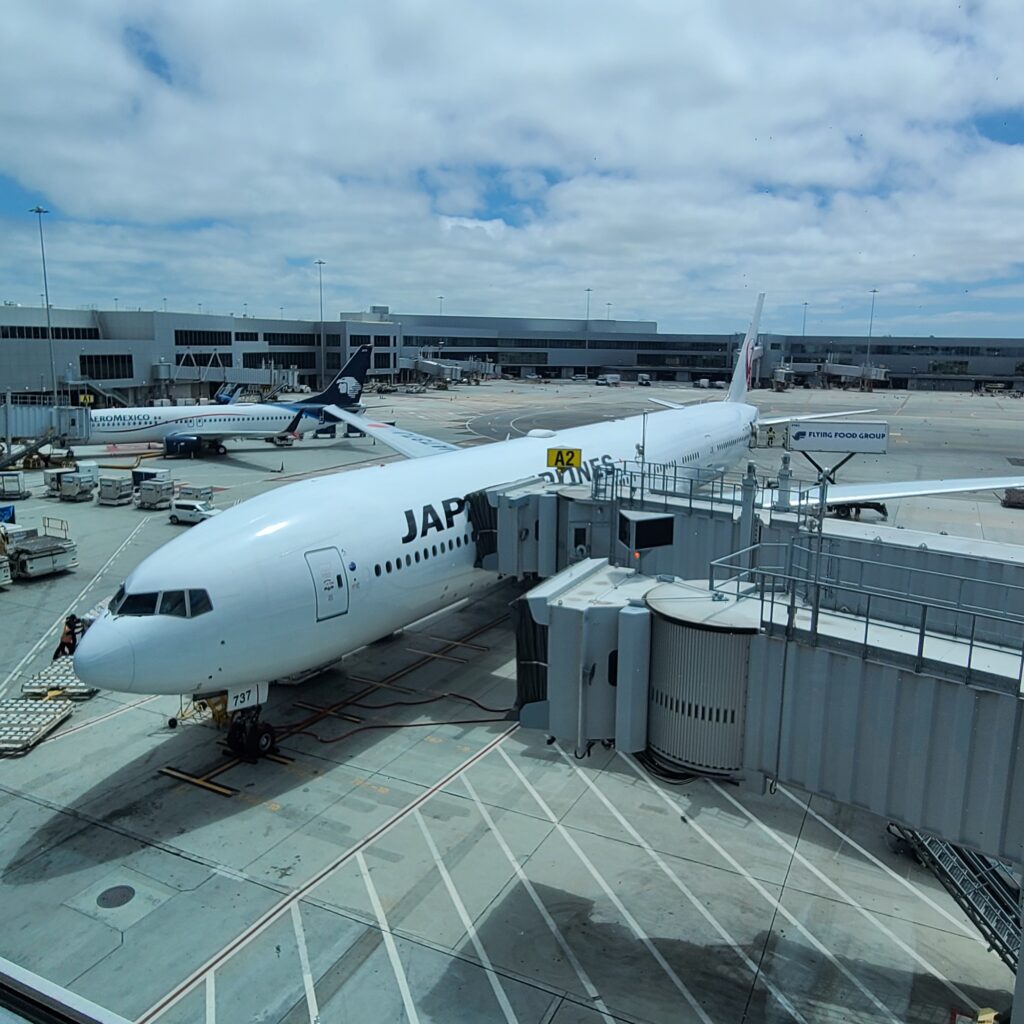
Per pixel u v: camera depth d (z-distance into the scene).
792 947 14.76
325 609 21.02
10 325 99.06
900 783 11.27
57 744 22.00
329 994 13.49
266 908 15.59
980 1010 13.25
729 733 12.65
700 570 22.52
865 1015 13.16
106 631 18.11
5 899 15.75
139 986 13.62
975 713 10.44
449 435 87.06
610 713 13.91
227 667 19.33
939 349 194.12
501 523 24.86
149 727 23.02
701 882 16.61
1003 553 16.97
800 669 11.91
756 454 77.75
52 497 54.47
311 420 79.50
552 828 18.44
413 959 14.32
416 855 17.34
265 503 22.19
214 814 18.78
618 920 15.41
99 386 94.94
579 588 14.88
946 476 66.38
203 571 18.98
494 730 23.05
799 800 19.84
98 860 17.00
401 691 25.55
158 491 50.47
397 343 166.75
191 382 117.75
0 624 30.59
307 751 21.77
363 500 23.70
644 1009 13.27
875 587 17.48
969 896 13.84
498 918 15.41
